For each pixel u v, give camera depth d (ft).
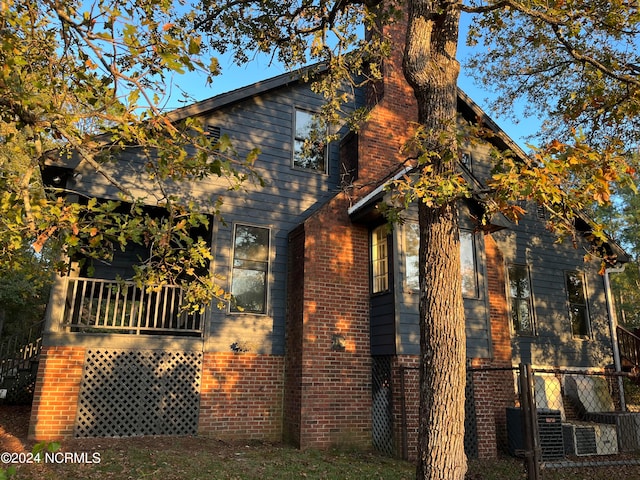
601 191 13.60
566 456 30.25
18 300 54.60
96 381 26.96
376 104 36.22
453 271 16.25
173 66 9.64
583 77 24.44
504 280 36.40
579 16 19.47
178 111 31.55
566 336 40.45
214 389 29.27
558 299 41.14
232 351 30.19
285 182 34.37
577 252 43.16
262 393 30.35
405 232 30.22
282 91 35.81
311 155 35.91
